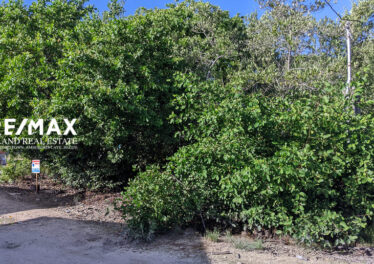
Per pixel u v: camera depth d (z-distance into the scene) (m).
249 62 16.88
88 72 10.52
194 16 17.22
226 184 7.33
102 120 10.61
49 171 14.62
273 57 16.28
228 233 7.68
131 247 6.68
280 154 6.66
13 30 12.16
